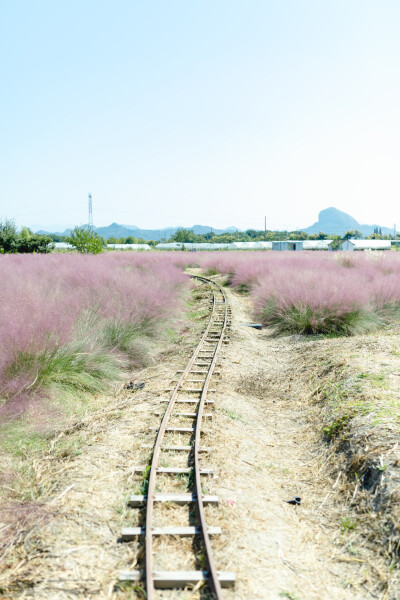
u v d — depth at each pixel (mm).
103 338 8781
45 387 6473
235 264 25703
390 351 8367
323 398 6762
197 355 9602
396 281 14320
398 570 3408
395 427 5000
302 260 23297
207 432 5766
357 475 4578
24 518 3953
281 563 3576
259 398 7535
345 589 3344
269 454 5516
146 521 3814
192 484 4559
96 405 6836
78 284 12430
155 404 6832
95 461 5023
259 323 13586
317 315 11555
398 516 3781
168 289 14539
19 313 6969
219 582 3221
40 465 4938
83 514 4035
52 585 3219
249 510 4227
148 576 3205
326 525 4121
